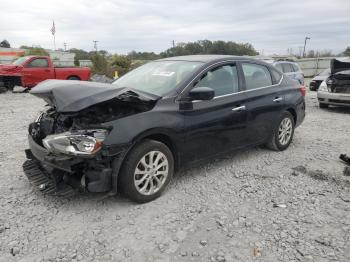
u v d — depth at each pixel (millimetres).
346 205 3852
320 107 11305
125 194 3760
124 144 3523
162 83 4406
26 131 7340
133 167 3666
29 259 2891
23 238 3180
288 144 6035
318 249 3027
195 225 3436
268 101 5328
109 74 27875
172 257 2936
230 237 3227
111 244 3107
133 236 3236
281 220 3523
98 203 3869
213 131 4469
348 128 8031
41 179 3859
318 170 4918
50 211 3680
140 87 4473
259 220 3527
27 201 3891
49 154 3580
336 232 3299
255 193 4172
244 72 5098
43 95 3771
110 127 3488
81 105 3377
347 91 10352
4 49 36500
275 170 4957
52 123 3986
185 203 3902
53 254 2959
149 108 3867
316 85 16125
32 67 15625
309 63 33062
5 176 4598
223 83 4719
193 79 4320
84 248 3047
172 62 4953
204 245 3102
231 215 3635
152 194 3908
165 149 3953
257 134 5277
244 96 4930
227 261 2883
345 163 5293
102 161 3482
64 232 3291
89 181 3516
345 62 10352
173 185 4391
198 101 4297
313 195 4109
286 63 13891
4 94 14992
